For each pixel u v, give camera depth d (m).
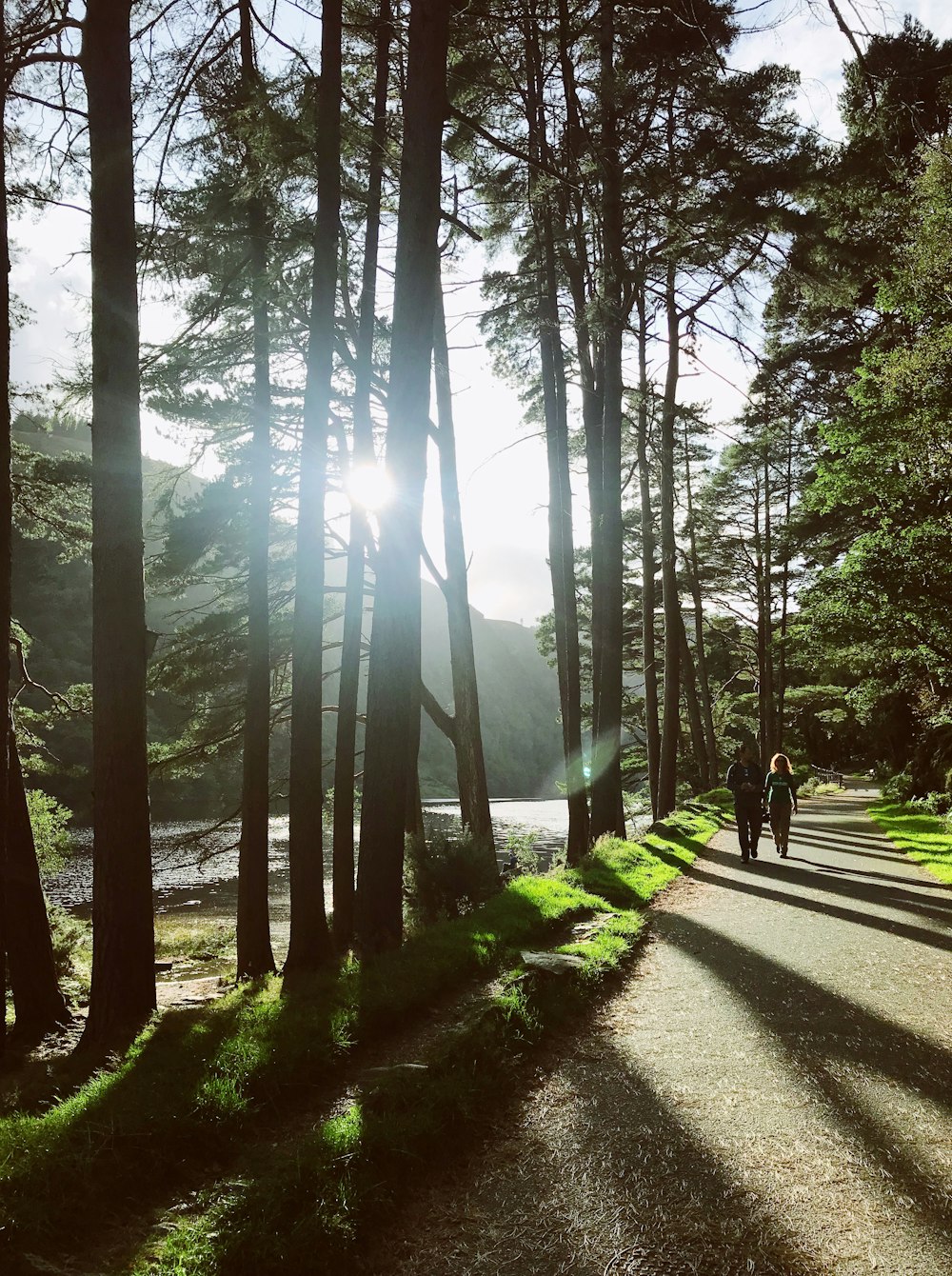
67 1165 3.50
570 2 14.67
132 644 7.76
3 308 7.15
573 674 16.62
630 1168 3.67
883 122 7.88
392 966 6.90
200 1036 5.62
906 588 13.00
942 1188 3.33
